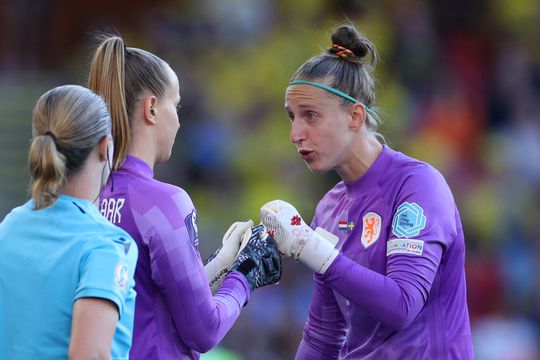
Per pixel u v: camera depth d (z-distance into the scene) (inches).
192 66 1640.0
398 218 530.3
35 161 425.1
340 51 545.0
